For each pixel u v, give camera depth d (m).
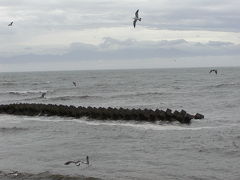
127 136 28.48
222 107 46.62
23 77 190.50
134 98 62.72
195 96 62.59
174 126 33.03
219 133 28.84
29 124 35.72
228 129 30.70
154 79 137.88
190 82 108.56
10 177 17.73
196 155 21.94
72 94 76.75
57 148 24.52
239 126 32.25
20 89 97.56
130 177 17.72
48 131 31.61
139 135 28.78
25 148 24.78
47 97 68.75
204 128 31.64
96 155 22.30
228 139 26.34
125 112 36.31
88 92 80.88
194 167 19.39
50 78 169.38
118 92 78.00
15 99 67.25
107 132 30.38
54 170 19.11
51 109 41.25
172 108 47.56
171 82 112.00
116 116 36.56
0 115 43.75
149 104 52.81
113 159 21.30
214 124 33.72
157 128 32.03
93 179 16.98
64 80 146.50
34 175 17.83
